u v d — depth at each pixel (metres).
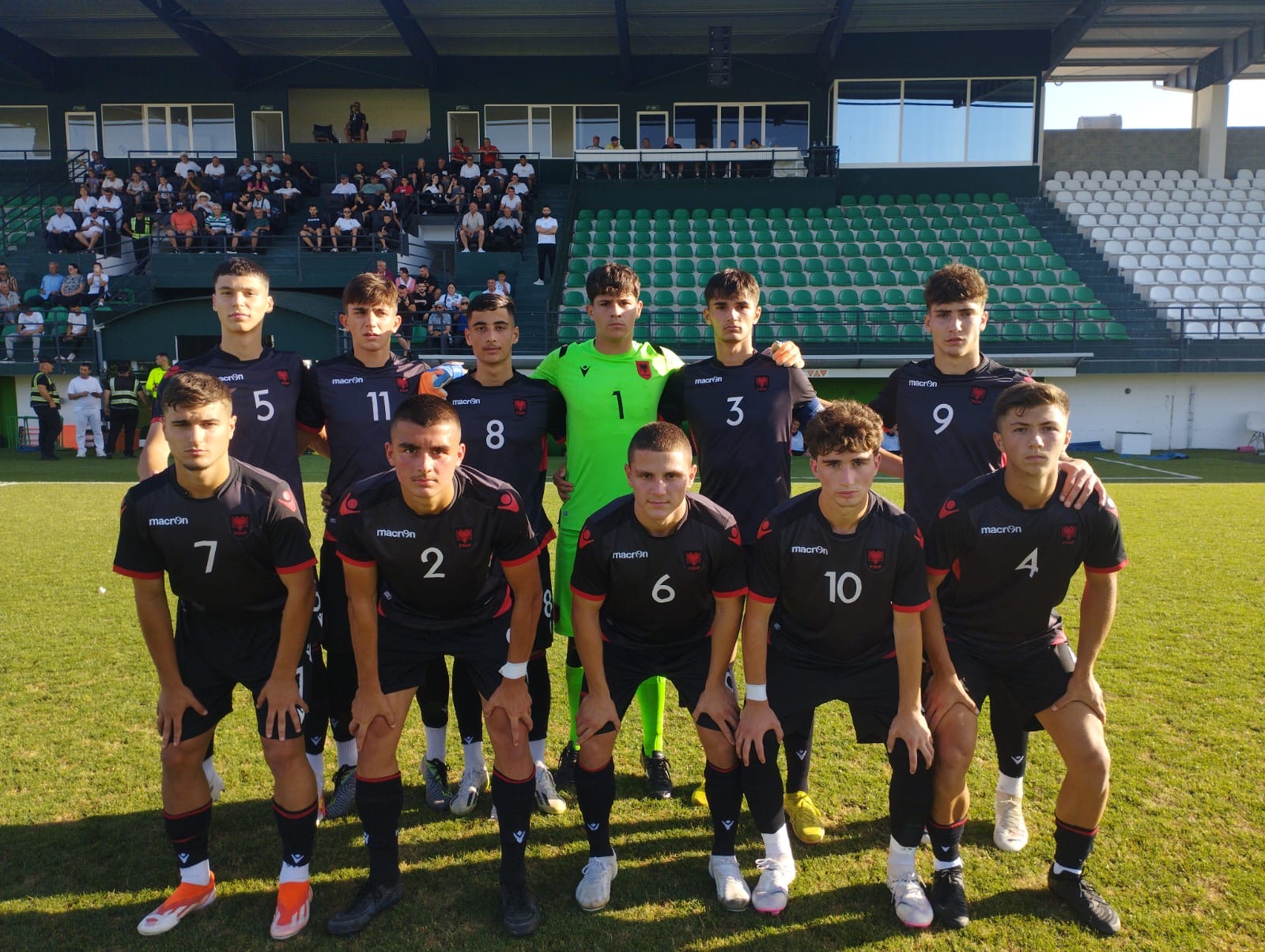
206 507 2.47
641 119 22.22
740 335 3.25
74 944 2.41
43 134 22.52
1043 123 21.19
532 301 17.34
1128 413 16.14
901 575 2.57
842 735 3.72
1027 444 2.45
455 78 22.14
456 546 2.56
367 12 19.69
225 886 2.70
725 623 2.70
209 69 22.06
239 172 20.50
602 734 2.65
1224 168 22.25
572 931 2.47
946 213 20.12
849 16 19.84
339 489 3.29
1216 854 2.74
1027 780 3.30
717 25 20.16
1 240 19.00
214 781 3.19
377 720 2.59
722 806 2.67
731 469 3.28
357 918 2.48
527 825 2.62
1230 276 18.31
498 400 3.33
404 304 16.08
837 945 2.40
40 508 8.96
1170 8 19.25
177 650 2.68
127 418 14.16
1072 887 2.53
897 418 3.24
